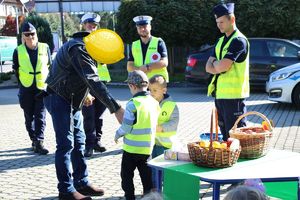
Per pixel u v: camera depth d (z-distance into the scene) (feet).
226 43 16.11
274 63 45.37
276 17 57.06
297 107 34.50
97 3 78.79
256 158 12.57
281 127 28.14
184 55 66.49
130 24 58.65
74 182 16.84
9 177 19.54
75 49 14.90
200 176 11.01
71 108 15.89
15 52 23.88
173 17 58.08
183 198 11.43
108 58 14.43
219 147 11.66
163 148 15.92
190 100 43.11
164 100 15.96
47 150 23.52
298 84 34.09
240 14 58.65
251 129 13.35
